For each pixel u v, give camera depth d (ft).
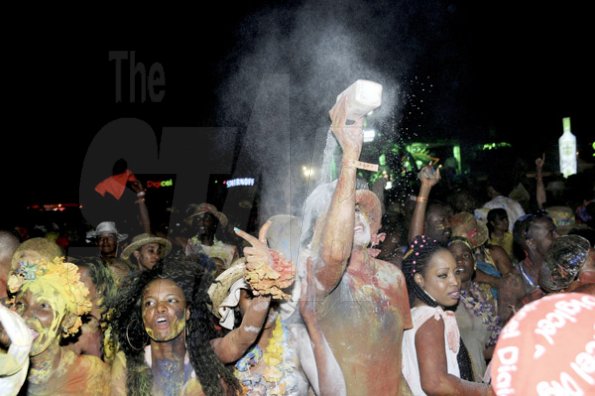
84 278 11.55
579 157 43.32
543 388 5.48
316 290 10.48
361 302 10.57
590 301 5.70
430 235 16.48
